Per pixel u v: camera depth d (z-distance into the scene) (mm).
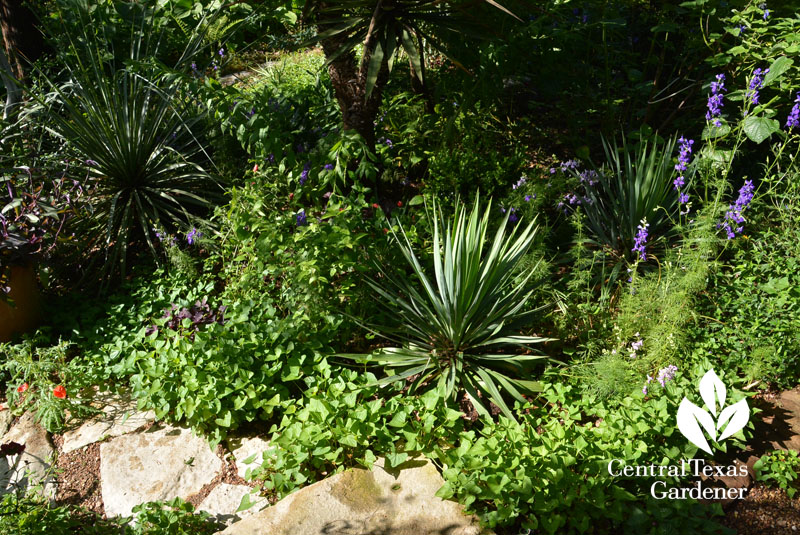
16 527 2967
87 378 3998
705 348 3799
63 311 4719
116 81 5391
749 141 5324
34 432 3814
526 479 2900
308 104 5898
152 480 3402
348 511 2975
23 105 5559
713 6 5004
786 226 4453
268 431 3615
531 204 4621
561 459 2971
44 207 4574
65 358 4227
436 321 3809
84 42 6453
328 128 5586
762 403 3576
